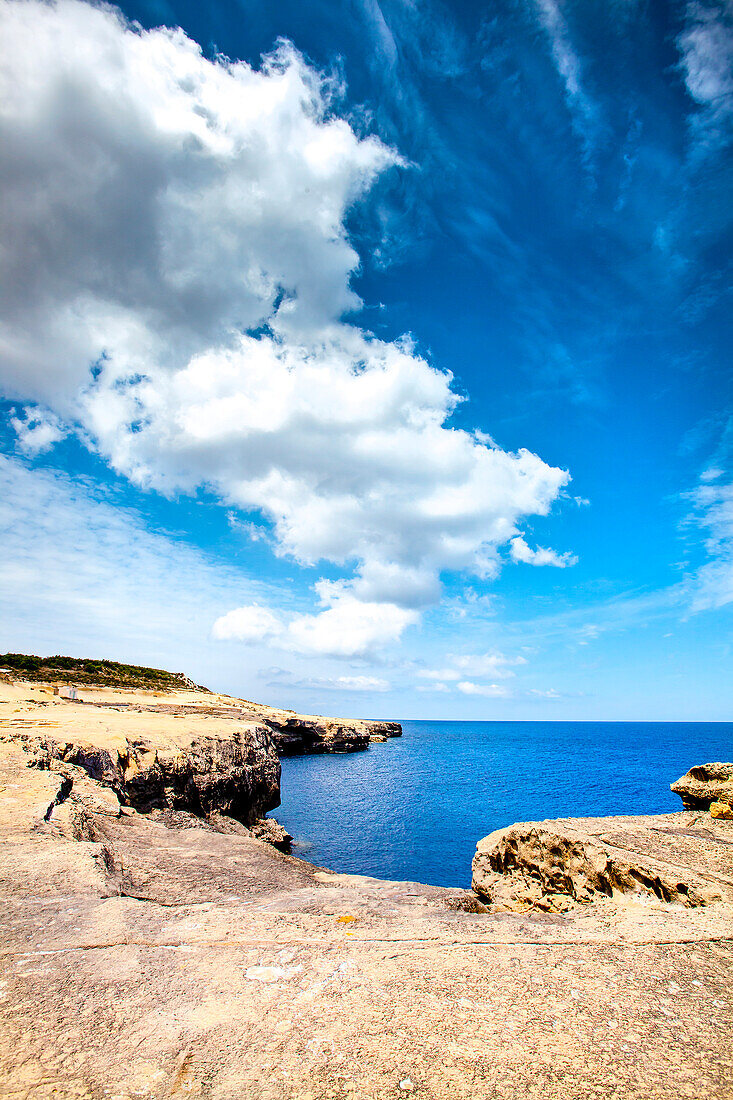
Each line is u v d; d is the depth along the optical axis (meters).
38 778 11.47
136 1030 3.39
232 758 26.56
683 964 4.62
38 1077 2.90
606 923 6.03
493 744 146.25
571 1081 3.02
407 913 6.57
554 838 10.29
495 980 4.24
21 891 5.86
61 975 4.06
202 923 5.36
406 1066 3.09
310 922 5.70
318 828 35.22
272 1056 3.16
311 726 98.69
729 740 163.12
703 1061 3.25
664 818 11.01
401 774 69.62
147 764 19.56
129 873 8.35
